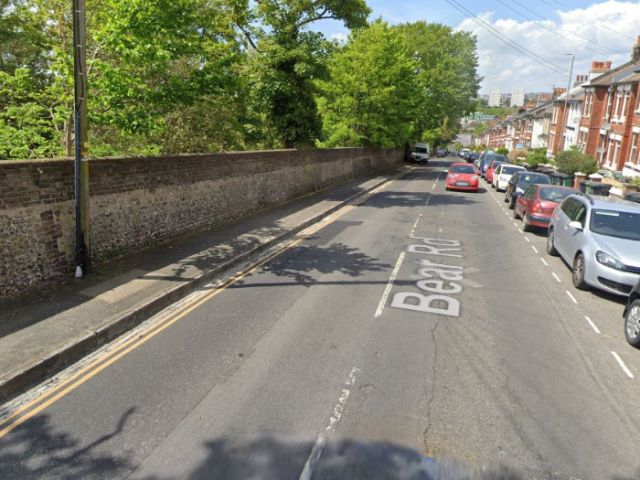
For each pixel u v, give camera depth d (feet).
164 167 34.83
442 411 15.23
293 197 63.46
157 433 13.74
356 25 69.05
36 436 13.50
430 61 154.71
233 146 62.90
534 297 27.20
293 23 61.57
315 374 17.34
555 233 36.76
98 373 17.16
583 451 13.50
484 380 17.33
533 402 15.96
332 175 82.48
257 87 60.23
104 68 29.68
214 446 13.21
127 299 23.34
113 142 46.01
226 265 30.63
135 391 15.96
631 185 67.87
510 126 261.65
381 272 31.14
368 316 23.20
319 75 63.10
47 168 24.48
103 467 12.31
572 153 88.02
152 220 34.06
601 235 28.96
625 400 16.33
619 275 26.17
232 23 62.95
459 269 32.53
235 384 16.51
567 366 18.71
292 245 38.34
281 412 14.88
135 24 28.94
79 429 13.85
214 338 20.27
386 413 14.99
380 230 45.65
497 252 38.14
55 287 24.48
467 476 12.30
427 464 12.69
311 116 66.85
